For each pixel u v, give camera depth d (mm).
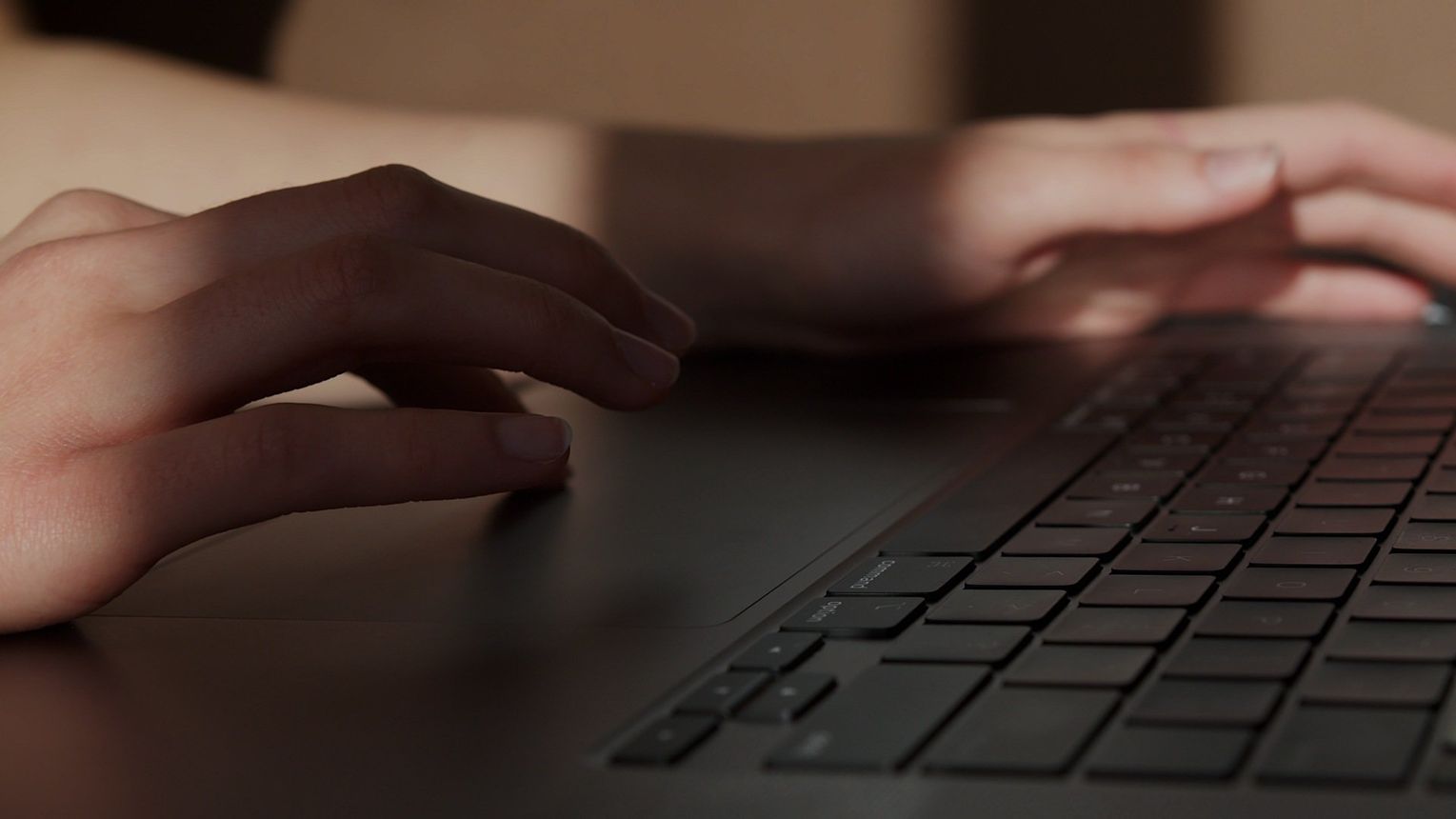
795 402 775
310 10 1499
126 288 609
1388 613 511
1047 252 893
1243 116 958
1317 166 930
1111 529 579
